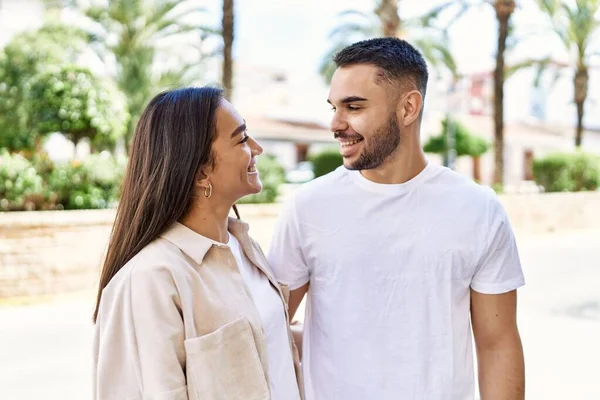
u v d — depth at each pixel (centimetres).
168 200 167
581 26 2123
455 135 2630
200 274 167
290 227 210
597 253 1216
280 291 198
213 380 156
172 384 151
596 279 943
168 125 169
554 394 456
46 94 1000
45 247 756
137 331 153
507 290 198
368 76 189
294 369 196
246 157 177
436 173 203
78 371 502
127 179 172
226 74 1289
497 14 1775
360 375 200
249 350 165
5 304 712
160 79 1853
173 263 160
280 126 3045
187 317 158
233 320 165
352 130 193
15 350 552
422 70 197
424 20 1850
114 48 1778
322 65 2078
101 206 897
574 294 834
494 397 198
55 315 671
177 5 1738
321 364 207
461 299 200
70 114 995
